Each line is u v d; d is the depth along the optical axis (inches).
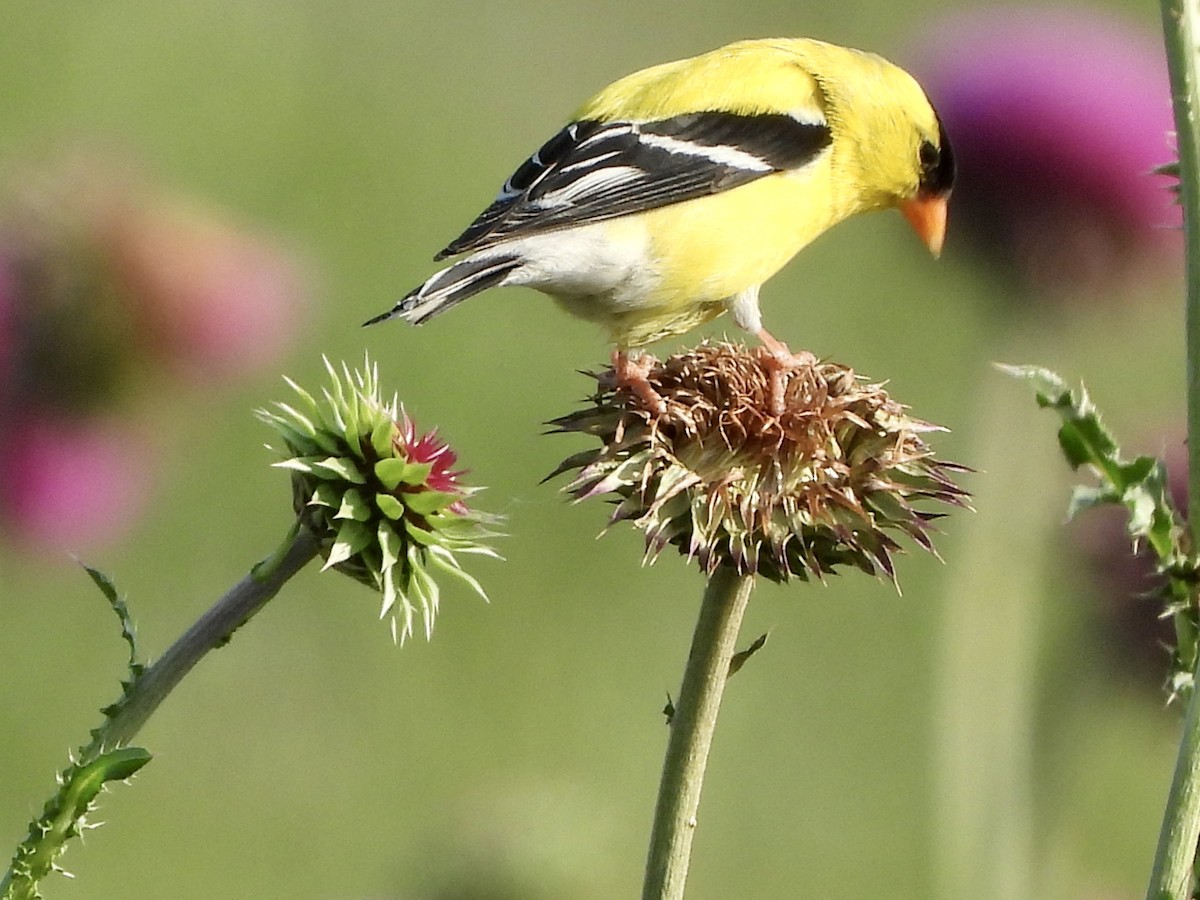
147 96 701.3
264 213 642.8
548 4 860.6
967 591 349.4
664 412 210.2
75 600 504.1
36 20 721.6
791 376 215.6
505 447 582.6
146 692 178.2
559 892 367.6
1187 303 187.9
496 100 768.9
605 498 217.6
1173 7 186.1
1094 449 188.5
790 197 308.3
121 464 435.2
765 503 205.2
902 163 329.4
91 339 421.4
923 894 450.6
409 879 378.6
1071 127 420.5
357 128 714.2
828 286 651.5
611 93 304.0
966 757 336.2
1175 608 187.5
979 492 358.0
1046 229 423.5
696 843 481.1
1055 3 634.2
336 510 191.2
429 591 195.8
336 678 519.8
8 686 483.2
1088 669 360.5
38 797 447.8
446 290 270.1
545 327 634.2
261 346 443.8
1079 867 397.7
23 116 673.0
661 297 293.0
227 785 475.2
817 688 538.0
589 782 465.7
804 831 487.2
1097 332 436.1
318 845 450.6
